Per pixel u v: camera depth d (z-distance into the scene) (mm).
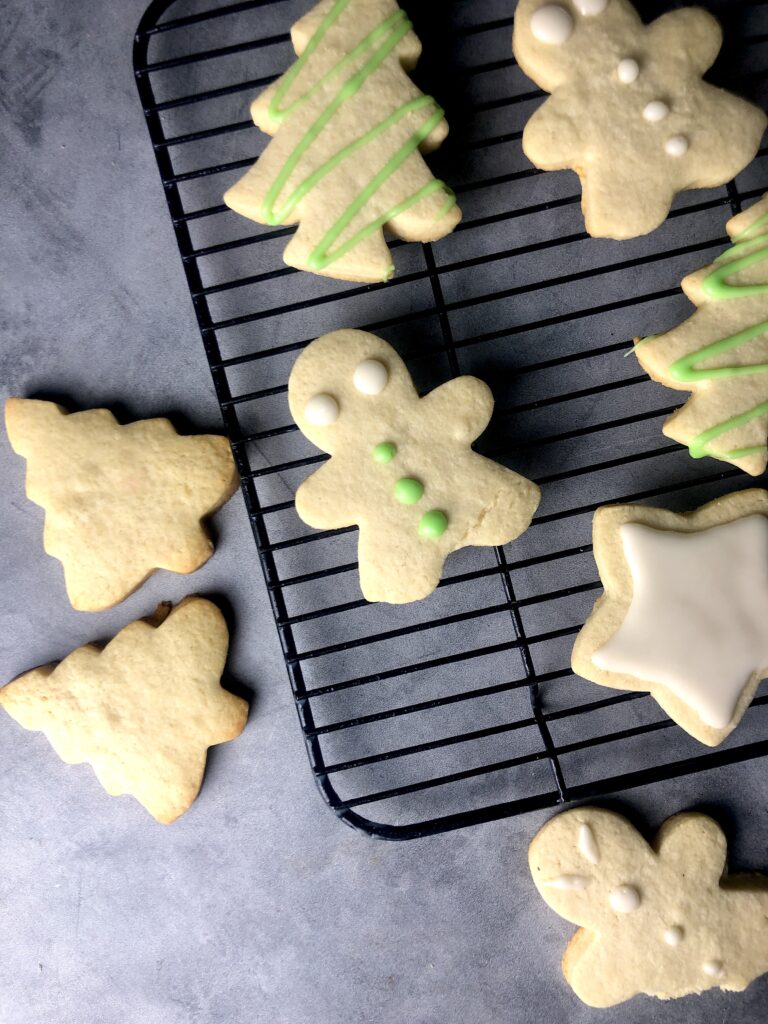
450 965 288
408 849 288
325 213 246
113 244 281
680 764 264
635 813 285
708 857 273
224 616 283
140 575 273
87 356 282
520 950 287
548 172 278
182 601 283
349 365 250
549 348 280
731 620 253
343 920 288
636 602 254
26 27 278
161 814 276
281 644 266
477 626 285
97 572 271
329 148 247
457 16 277
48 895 288
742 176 280
